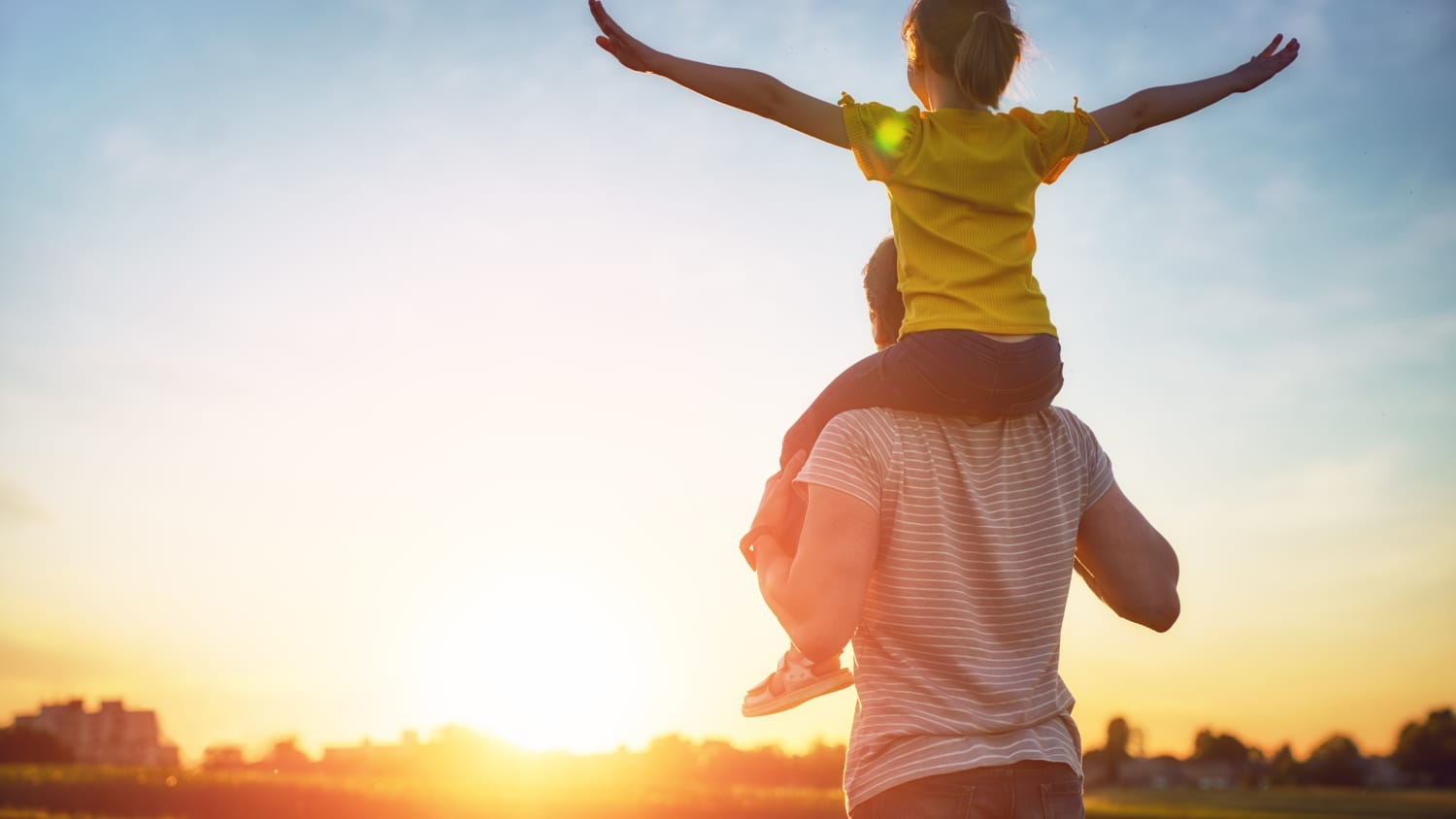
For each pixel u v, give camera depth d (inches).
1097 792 4906.5
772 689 80.1
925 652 71.7
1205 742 5487.2
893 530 72.0
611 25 75.0
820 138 77.6
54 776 1407.5
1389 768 5123.0
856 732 73.3
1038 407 74.9
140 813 1369.3
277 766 2014.0
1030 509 74.8
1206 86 85.4
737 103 76.6
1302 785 5216.5
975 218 75.8
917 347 73.2
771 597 72.9
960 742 69.8
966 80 76.2
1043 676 74.4
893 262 87.7
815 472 71.9
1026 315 74.5
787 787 1876.2
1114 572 80.2
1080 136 79.9
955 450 73.4
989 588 73.1
